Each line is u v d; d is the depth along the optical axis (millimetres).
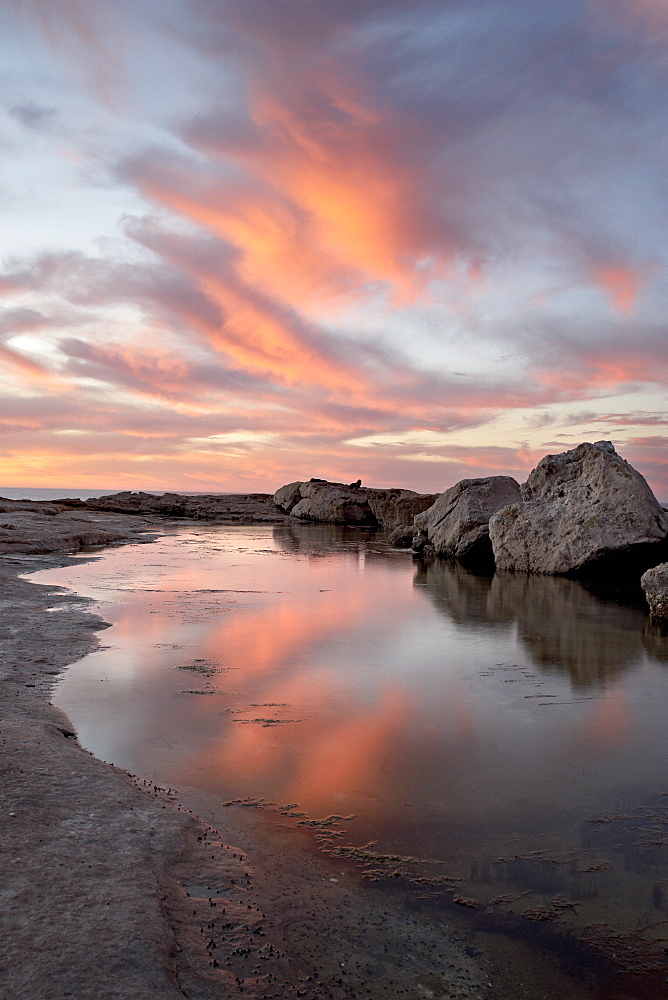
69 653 7023
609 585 13891
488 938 2666
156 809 3494
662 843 3432
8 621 8375
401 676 6590
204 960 2357
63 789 3541
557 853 3328
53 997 1985
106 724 5016
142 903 2545
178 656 7102
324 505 40125
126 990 2066
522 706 5695
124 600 10664
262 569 16172
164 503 46281
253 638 8133
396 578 14930
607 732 5078
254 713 5375
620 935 2691
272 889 2932
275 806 3797
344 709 5531
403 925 2732
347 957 2502
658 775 4297
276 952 2482
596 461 15391
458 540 19344
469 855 3307
